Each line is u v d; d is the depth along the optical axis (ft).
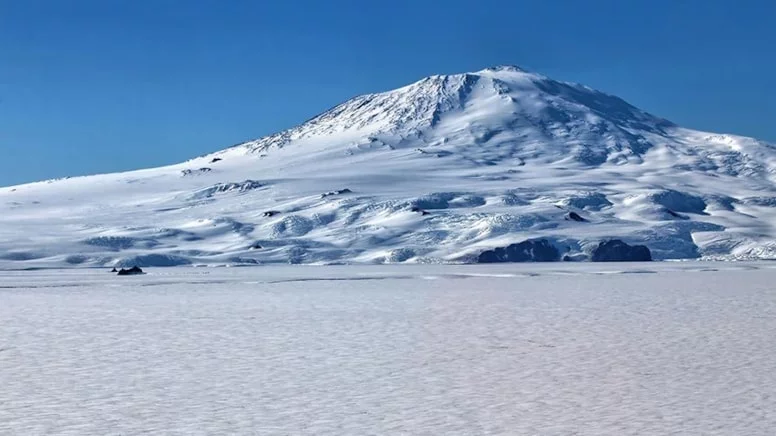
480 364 84.07
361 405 65.46
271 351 94.12
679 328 112.47
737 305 146.61
